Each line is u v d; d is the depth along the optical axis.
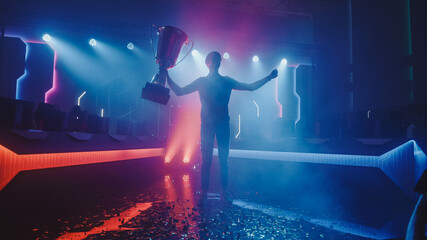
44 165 3.12
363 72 10.55
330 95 12.09
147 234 2.29
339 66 11.71
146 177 6.68
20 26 9.75
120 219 2.73
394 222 2.94
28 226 2.48
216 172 7.67
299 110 12.94
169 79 2.73
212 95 2.81
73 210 3.10
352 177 4.39
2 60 10.30
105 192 4.38
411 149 3.70
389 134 4.24
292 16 12.81
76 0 10.80
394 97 9.36
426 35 8.29
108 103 11.41
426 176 1.72
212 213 2.99
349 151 4.32
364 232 2.56
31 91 10.77
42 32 10.62
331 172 4.75
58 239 2.17
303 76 12.88
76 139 3.71
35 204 2.99
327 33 12.35
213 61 2.86
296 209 3.47
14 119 2.84
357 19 10.86
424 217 1.70
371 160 4.05
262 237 2.29
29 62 10.80
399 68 9.19
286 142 5.66
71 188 3.65
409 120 8.52
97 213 2.98
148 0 11.44
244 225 2.59
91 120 4.61
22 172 2.77
